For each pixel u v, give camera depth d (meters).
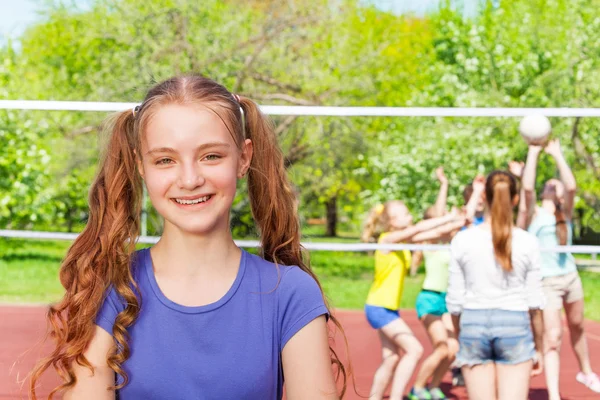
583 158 18.23
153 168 1.83
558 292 5.70
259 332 1.79
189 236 1.81
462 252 4.45
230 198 1.84
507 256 4.35
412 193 19.08
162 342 1.76
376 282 5.38
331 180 19.16
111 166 2.02
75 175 17.97
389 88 20.31
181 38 16.84
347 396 5.69
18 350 6.94
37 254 17.72
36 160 17.38
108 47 17.41
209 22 17.02
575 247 4.77
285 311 1.82
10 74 17.75
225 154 1.83
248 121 2.08
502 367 4.41
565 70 18.36
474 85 19.20
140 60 16.27
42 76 18.20
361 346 7.75
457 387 6.14
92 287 1.82
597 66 18.59
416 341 5.29
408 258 5.38
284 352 1.83
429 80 20.42
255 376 1.77
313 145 17.91
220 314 1.78
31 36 18.17
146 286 1.82
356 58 18.92
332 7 18.16
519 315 4.37
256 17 18.00
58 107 4.21
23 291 12.09
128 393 1.77
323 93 18.30
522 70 18.66
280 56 17.38
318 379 1.81
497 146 18.11
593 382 6.00
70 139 17.61
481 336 4.38
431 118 18.83
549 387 5.52
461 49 19.67
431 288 5.52
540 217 5.75
